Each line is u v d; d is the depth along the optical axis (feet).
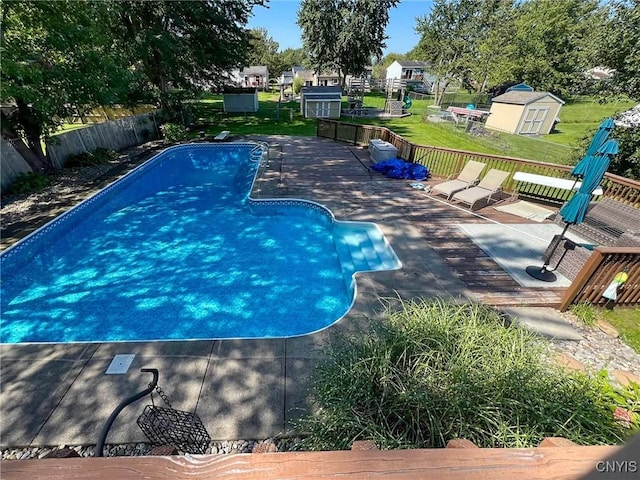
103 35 34.14
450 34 96.58
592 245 19.33
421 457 2.60
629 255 14.06
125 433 9.70
